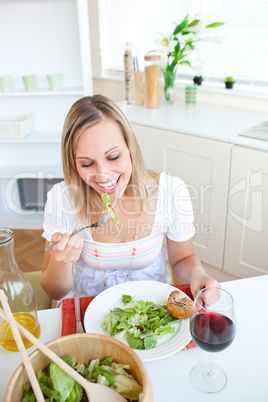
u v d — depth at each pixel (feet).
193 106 7.93
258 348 2.78
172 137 6.81
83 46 7.92
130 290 3.34
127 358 2.28
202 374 2.57
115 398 2.11
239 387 2.49
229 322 2.37
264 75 7.65
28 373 2.08
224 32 7.82
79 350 2.36
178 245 4.20
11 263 2.75
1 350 2.81
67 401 2.15
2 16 8.20
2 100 8.98
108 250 3.95
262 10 7.16
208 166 6.54
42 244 9.05
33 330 2.81
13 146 9.48
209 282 3.21
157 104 8.00
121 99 10.16
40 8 8.04
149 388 2.01
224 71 8.17
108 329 2.93
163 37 7.69
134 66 8.20
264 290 3.33
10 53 8.52
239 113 7.47
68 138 3.46
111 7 9.52
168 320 2.97
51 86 8.29
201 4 7.95
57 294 3.98
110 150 3.30
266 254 6.34
